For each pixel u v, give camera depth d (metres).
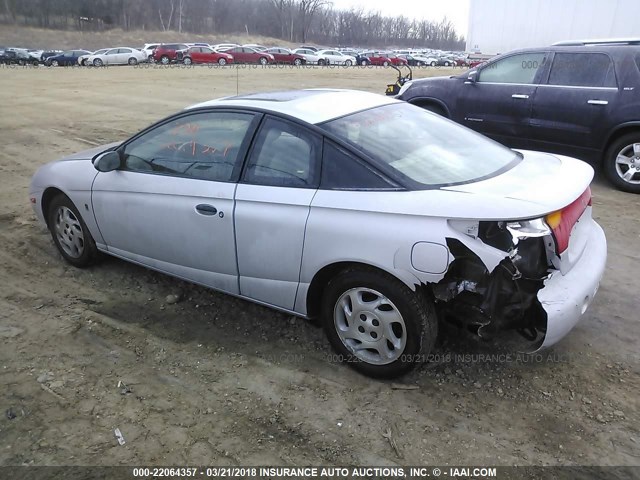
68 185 4.44
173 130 3.89
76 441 2.79
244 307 4.07
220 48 47.69
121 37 87.31
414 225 2.83
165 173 3.86
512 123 7.91
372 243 2.93
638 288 4.27
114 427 2.88
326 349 3.55
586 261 3.10
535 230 2.71
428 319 2.96
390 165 3.07
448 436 2.80
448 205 2.78
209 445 2.77
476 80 8.25
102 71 35.19
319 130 3.24
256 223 3.33
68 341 3.65
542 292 2.80
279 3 109.00
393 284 2.96
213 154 3.64
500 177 3.16
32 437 2.81
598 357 3.41
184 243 3.76
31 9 85.12
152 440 2.80
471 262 2.79
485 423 2.88
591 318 3.85
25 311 4.04
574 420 2.89
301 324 3.84
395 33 122.44
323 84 25.05
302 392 3.15
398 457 2.68
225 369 3.36
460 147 3.54
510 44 14.85
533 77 7.69
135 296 4.26
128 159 4.11
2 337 3.69
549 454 2.68
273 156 3.39
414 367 3.08
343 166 3.13
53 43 79.38
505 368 3.30
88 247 4.55
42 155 9.15
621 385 3.15
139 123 12.57
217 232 3.54
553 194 2.86
